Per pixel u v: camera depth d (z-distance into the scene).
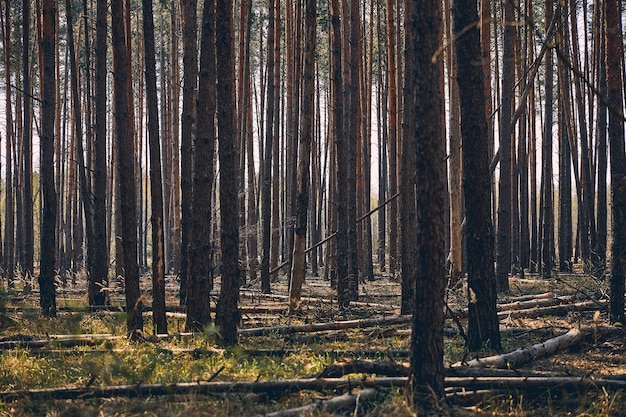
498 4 24.64
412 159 12.54
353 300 15.35
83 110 30.86
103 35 14.45
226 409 5.72
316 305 13.91
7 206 23.95
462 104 8.73
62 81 34.47
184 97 13.60
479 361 7.43
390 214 22.84
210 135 10.10
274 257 22.48
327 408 5.72
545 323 11.15
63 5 28.14
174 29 26.45
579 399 6.26
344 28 21.23
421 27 5.73
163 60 32.97
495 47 24.80
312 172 28.08
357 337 10.12
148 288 18.45
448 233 21.75
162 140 33.34
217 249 16.45
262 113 29.17
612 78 10.06
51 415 5.73
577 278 19.73
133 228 9.55
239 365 7.75
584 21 22.86
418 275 5.83
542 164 25.48
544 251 22.09
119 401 6.17
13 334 9.75
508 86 15.92
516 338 9.95
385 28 28.80
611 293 10.32
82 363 7.41
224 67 9.30
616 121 10.12
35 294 16.83
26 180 18.86
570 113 23.70
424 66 5.73
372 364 6.54
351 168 15.73
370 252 23.12
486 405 6.21
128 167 9.69
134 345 8.87
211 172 10.25
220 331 9.23
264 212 16.95
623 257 10.20
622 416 5.95
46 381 6.94
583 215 22.45
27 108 18.84
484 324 8.80
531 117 28.16
